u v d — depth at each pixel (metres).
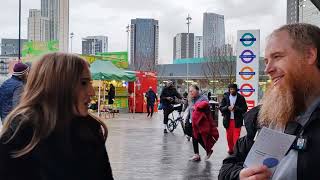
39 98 2.21
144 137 16.77
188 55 104.88
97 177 2.19
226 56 60.66
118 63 33.81
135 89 33.50
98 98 24.25
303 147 1.80
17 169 2.11
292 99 1.93
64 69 2.24
